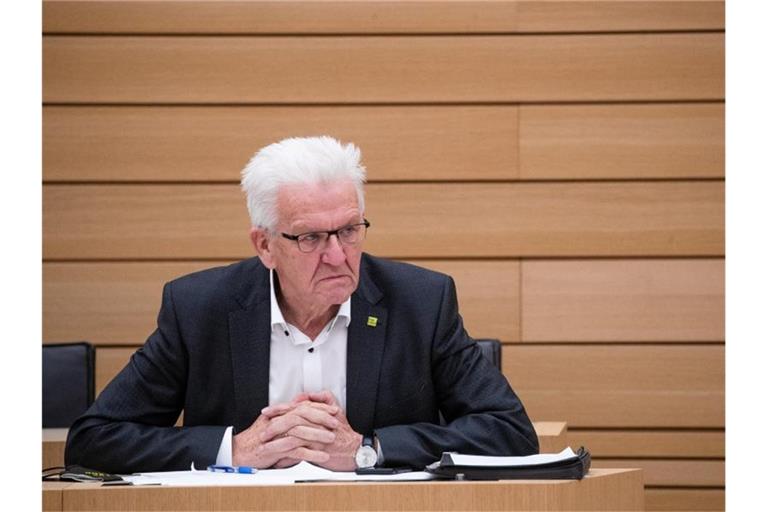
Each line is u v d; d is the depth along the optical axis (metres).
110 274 12.51
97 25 12.59
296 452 6.50
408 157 12.53
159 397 7.13
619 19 12.54
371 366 7.06
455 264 12.51
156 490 5.36
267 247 6.84
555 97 12.53
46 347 9.62
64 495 5.39
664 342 12.48
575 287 12.49
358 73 12.59
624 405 12.45
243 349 7.09
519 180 12.52
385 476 5.85
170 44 12.59
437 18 12.60
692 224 12.47
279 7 12.62
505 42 12.55
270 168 6.69
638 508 6.15
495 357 9.05
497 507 5.26
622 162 12.51
